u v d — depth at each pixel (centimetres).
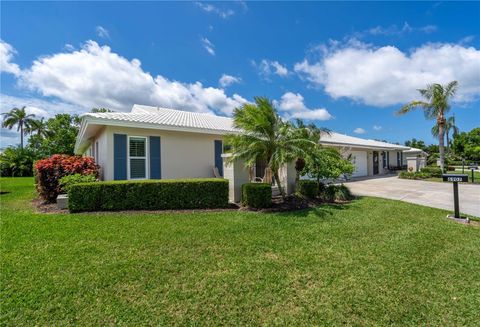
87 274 341
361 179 1856
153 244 450
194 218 628
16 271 347
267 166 825
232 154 808
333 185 979
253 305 278
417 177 1823
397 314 264
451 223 593
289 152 765
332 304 280
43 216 647
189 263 377
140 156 1009
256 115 761
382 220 616
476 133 4469
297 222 594
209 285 317
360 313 265
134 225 565
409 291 304
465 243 461
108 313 263
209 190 752
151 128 975
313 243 459
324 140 1784
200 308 273
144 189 725
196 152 1148
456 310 270
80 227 548
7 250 420
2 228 540
